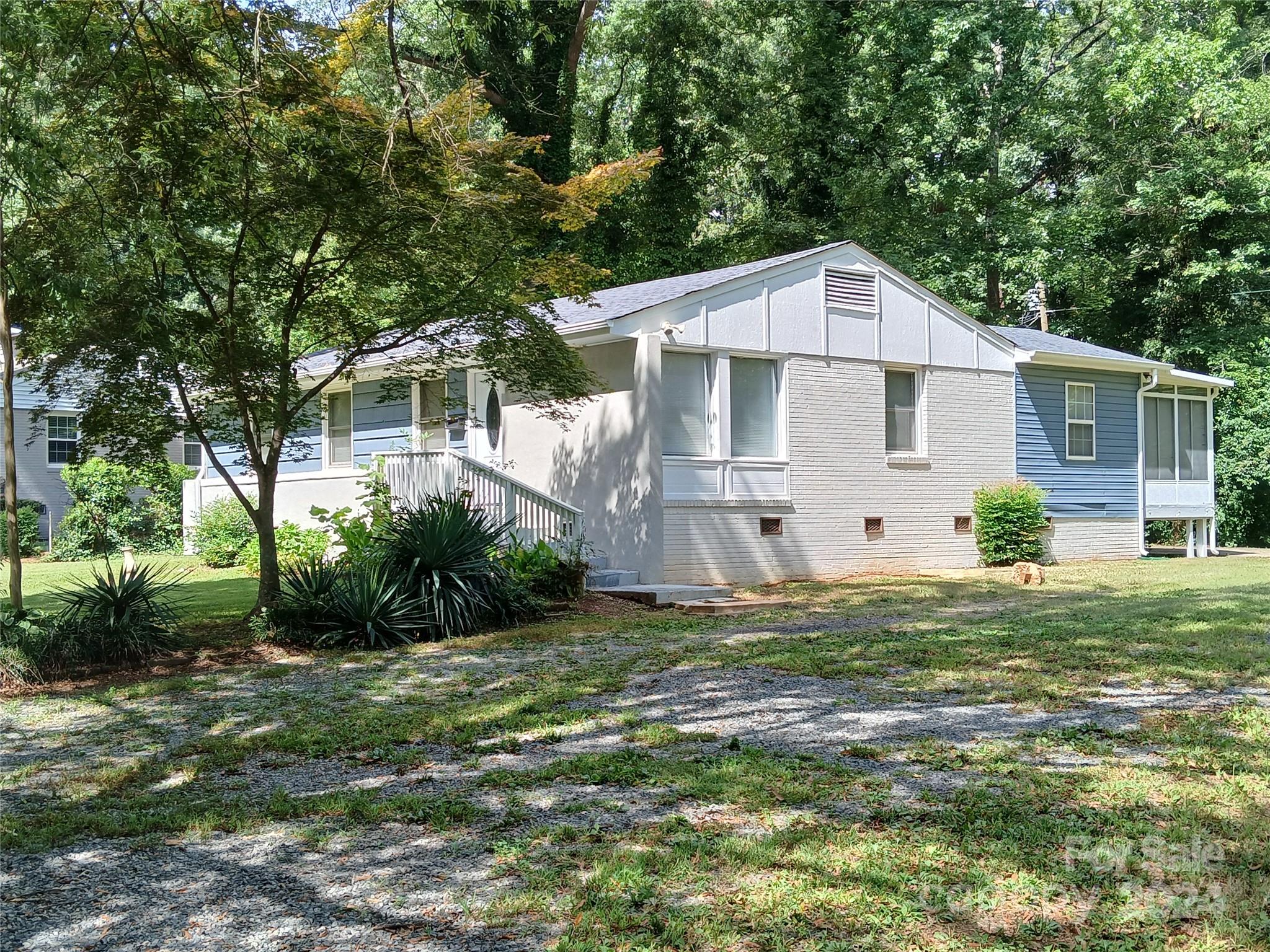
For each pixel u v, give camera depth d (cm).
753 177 3291
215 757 632
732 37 3092
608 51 3278
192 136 973
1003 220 2812
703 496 1512
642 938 361
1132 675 805
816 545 1636
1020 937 357
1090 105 2889
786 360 1614
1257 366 2647
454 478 1443
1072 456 2038
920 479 1784
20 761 649
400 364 1247
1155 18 2716
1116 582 1577
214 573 1789
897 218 2880
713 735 643
